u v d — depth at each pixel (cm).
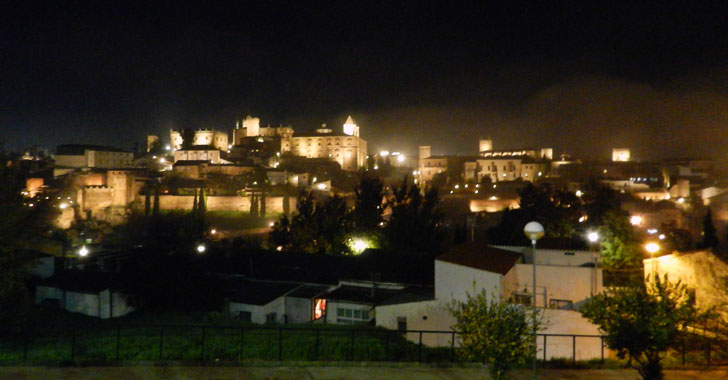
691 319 1334
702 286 2469
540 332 2000
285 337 2067
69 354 1611
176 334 2275
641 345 1308
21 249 1873
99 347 1772
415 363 1583
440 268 2473
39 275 3959
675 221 8756
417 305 2498
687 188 12612
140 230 7688
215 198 10962
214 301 3425
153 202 10869
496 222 9094
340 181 14838
